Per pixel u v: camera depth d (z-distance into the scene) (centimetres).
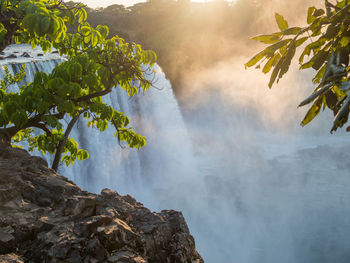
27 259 267
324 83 220
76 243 277
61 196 331
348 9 226
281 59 244
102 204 340
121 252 293
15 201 312
